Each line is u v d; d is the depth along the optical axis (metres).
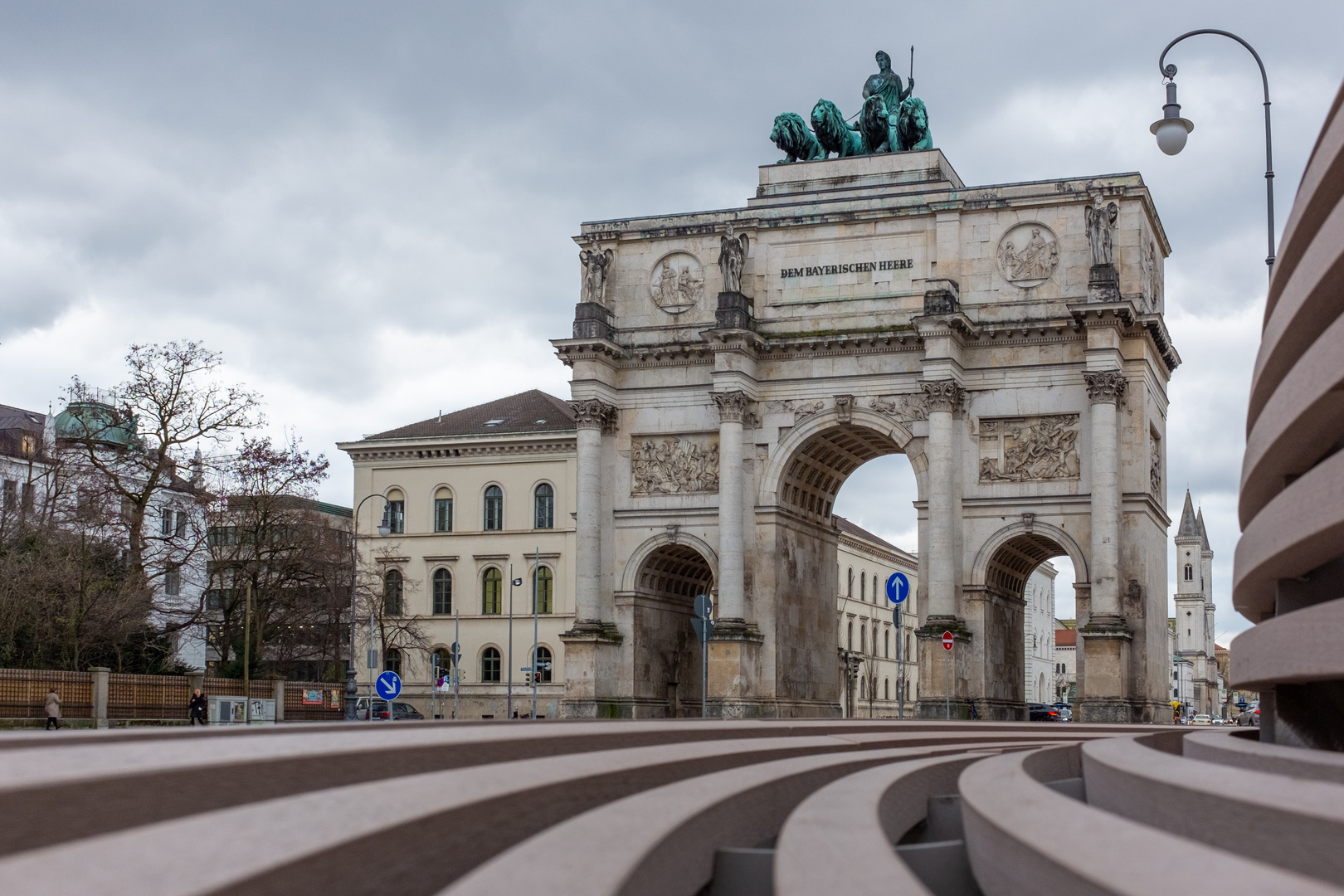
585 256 76.31
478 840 11.80
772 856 13.76
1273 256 36.91
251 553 87.00
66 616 75.94
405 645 108.25
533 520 112.69
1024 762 19.61
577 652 73.94
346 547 93.81
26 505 88.19
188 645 113.94
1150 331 68.25
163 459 82.12
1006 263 70.12
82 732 14.54
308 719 79.94
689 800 14.06
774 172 75.75
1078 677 67.06
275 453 87.25
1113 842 9.32
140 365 82.25
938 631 67.44
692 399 75.19
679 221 76.06
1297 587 23.72
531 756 17.77
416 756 14.52
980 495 69.12
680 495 74.94
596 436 75.12
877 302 72.06
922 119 75.19
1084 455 67.94
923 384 68.81
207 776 10.67
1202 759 17.84
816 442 73.50
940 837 19.47
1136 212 68.75
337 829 9.60
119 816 9.56
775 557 72.56
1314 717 24.47
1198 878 7.67
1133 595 66.88
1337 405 18.62
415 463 116.06
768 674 72.00
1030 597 191.12
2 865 7.64
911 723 40.19
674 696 79.50
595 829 11.73
